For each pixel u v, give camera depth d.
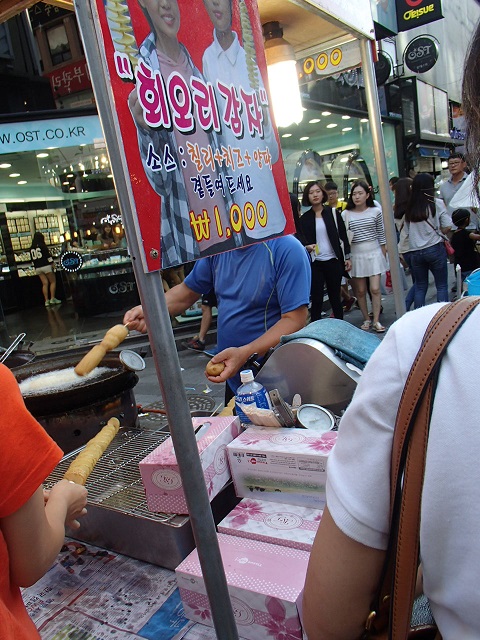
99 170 7.66
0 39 7.05
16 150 6.41
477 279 1.91
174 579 1.26
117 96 0.77
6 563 0.78
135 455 1.57
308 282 1.95
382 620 0.62
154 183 0.83
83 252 8.19
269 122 1.20
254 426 1.47
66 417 1.70
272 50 1.97
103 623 1.15
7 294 10.16
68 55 7.27
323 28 2.06
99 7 0.75
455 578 0.51
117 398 1.81
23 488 0.75
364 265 5.95
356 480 0.58
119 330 1.70
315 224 5.71
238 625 1.07
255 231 1.11
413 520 0.53
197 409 2.08
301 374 1.59
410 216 5.41
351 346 1.63
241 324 2.05
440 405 0.51
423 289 5.64
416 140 11.98
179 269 7.94
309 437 1.33
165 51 0.87
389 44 11.72
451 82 16.02
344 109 9.12
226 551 1.17
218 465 1.34
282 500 1.32
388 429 0.56
